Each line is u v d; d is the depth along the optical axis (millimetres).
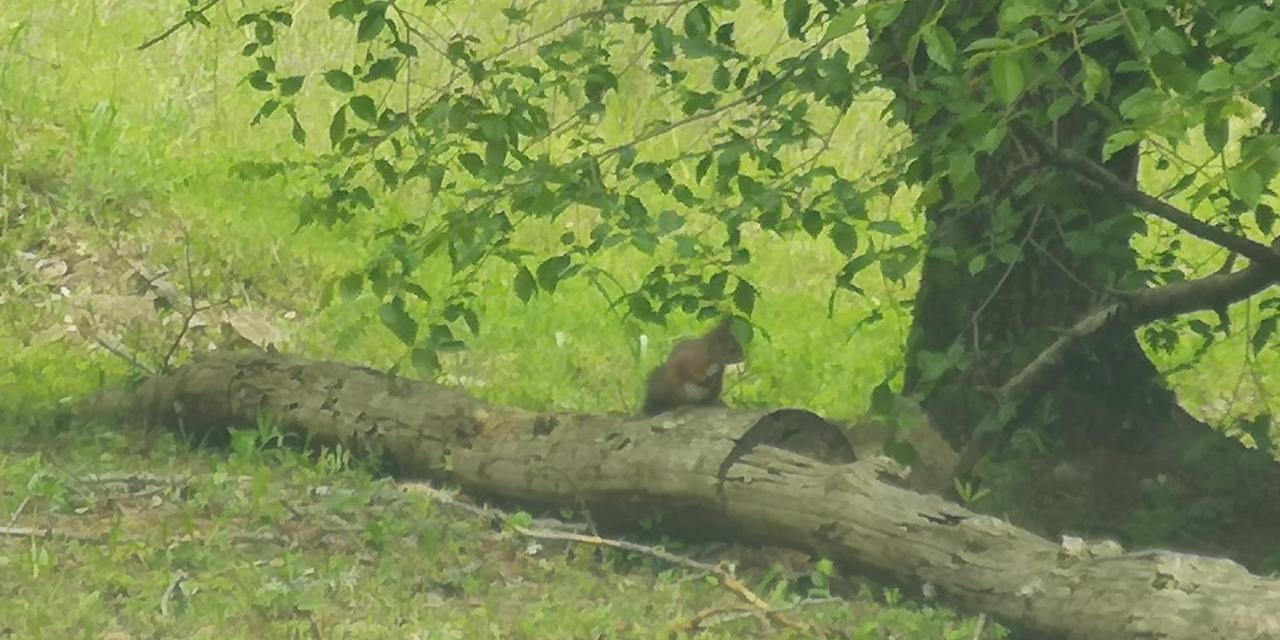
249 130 24500
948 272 12359
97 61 25531
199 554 11070
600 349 18797
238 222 21297
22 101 23156
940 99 10875
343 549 11664
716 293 12086
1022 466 13891
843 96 11875
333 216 12555
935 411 13922
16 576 10547
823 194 11383
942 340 14094
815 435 11945
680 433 11859
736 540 11828
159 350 17438
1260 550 13438
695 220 22844
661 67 12812
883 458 11445
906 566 10820
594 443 12242
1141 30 9094
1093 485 13977
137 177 21844
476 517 12438
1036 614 10133
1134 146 13500
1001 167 13516
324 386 13672
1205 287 12281
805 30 12312
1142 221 12711
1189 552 13305
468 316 11680
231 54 25953
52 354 17234
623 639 10242
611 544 11664
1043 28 10234
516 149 12133
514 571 11531
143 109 24266
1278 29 8672
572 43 12492
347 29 26031
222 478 12461
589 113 12414
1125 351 14297
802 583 11516
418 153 12789
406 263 11336
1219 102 8430
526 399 17031
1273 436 17406
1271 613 9195
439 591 11125
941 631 10367
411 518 12195
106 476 12617
